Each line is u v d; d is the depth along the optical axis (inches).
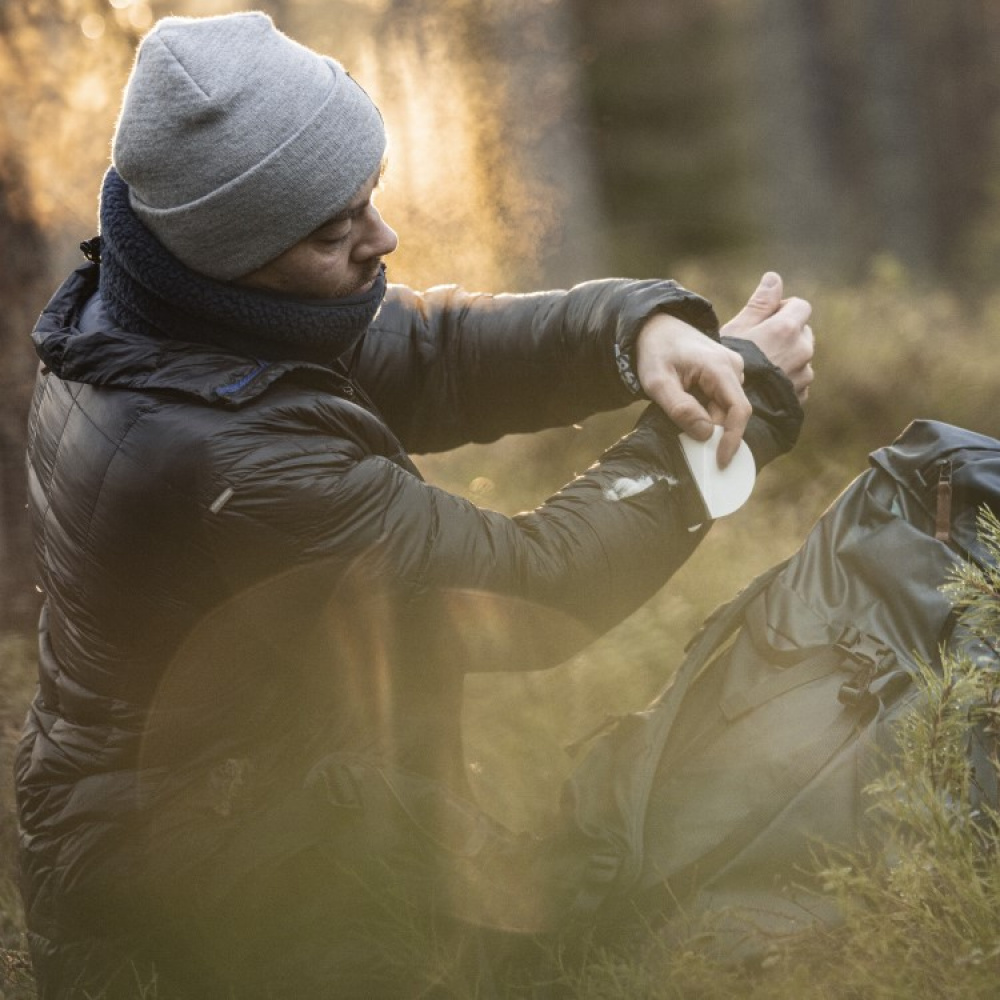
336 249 110.1
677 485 120.3
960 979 99.2
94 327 114.0
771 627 125.2
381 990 115.1
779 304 133.7
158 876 118.4
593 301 129.0
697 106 979.9
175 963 122.5
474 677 174.4
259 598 110.0
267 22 108.0
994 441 129.4
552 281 439.8
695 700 126.7
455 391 136.6
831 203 971.9
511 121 430.0
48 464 115.7
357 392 119.6
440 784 118.2
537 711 168.1
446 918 115.5
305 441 107.9
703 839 115.0
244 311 108.2
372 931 116.7
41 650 125.9
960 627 119.3
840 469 278.1
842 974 103.9
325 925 117.3
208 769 117.7
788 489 277.1
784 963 105.5
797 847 113.2
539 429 138.1
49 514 116.0
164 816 118.1
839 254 951.0
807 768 115.6
